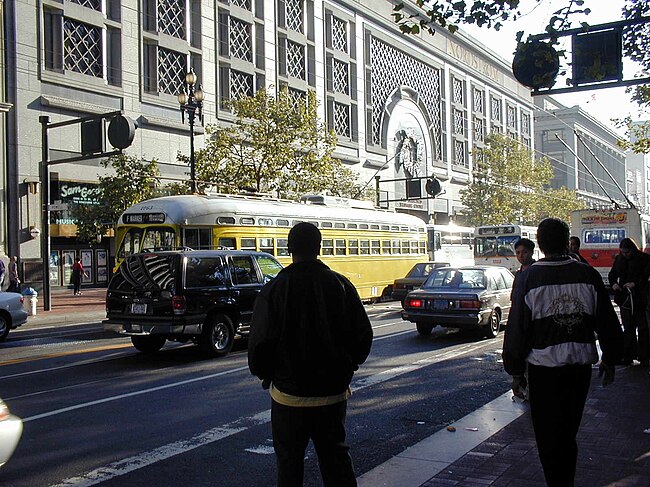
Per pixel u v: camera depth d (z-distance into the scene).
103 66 31.94
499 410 7.62
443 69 64.25
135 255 12.03
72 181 30.81
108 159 28.41
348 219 24.44
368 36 52.38
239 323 12.58
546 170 58.62
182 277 11.59
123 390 9.27
